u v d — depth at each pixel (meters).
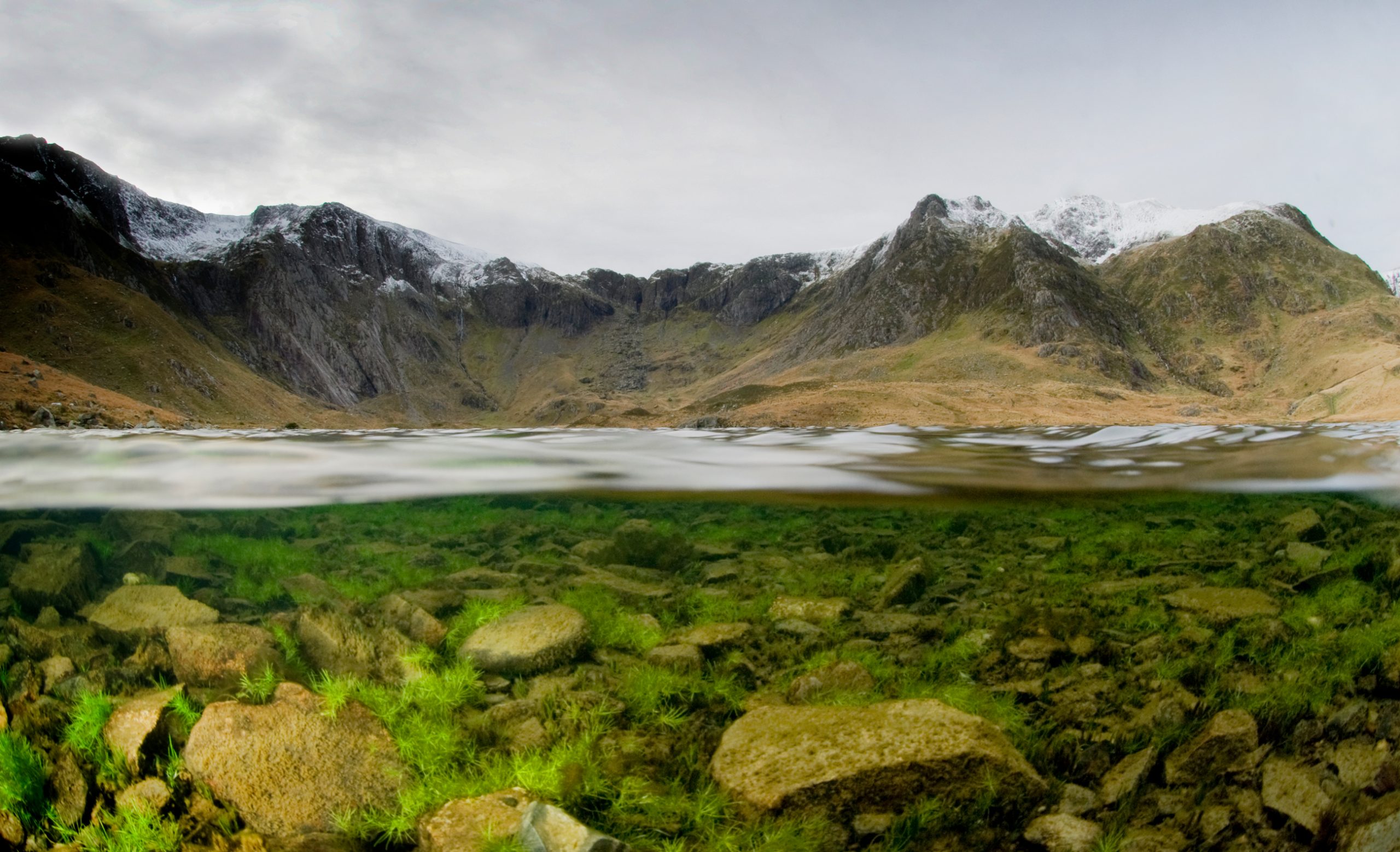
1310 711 4.07
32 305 139.50
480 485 15.41
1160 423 101.38
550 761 3.56
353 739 3.68
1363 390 121.81
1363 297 194.25
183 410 133.62
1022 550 9.27
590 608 5.98
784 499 14.99
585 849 2.84
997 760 3.45
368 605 5.91
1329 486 16.59
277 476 15.08
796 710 4.00
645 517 12.40
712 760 3.59
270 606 5.86
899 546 9.63
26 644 4.78
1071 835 3.10
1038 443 38.50
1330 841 3.02
